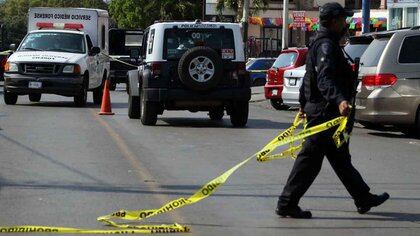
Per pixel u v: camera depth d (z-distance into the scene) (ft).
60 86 202.80
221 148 126.00
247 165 108.37
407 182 96.99
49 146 124.67
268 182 94.99
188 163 109.40
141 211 75.31
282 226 71.97
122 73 329.52
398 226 72.54
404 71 141.38
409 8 355.36
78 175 98.22
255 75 341.21
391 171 105.50
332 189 90.63
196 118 184.14
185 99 156.15
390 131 159.43
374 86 142.20
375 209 80.07
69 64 203.82
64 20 245.65
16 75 202.39
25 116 176.35
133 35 373.81
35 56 203.82
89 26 246.06
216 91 156.76
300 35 502.38
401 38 142.10
